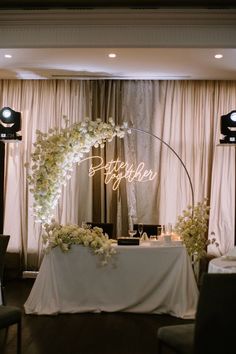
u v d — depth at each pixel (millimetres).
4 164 6812
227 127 6293
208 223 6977
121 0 5102
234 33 5469
